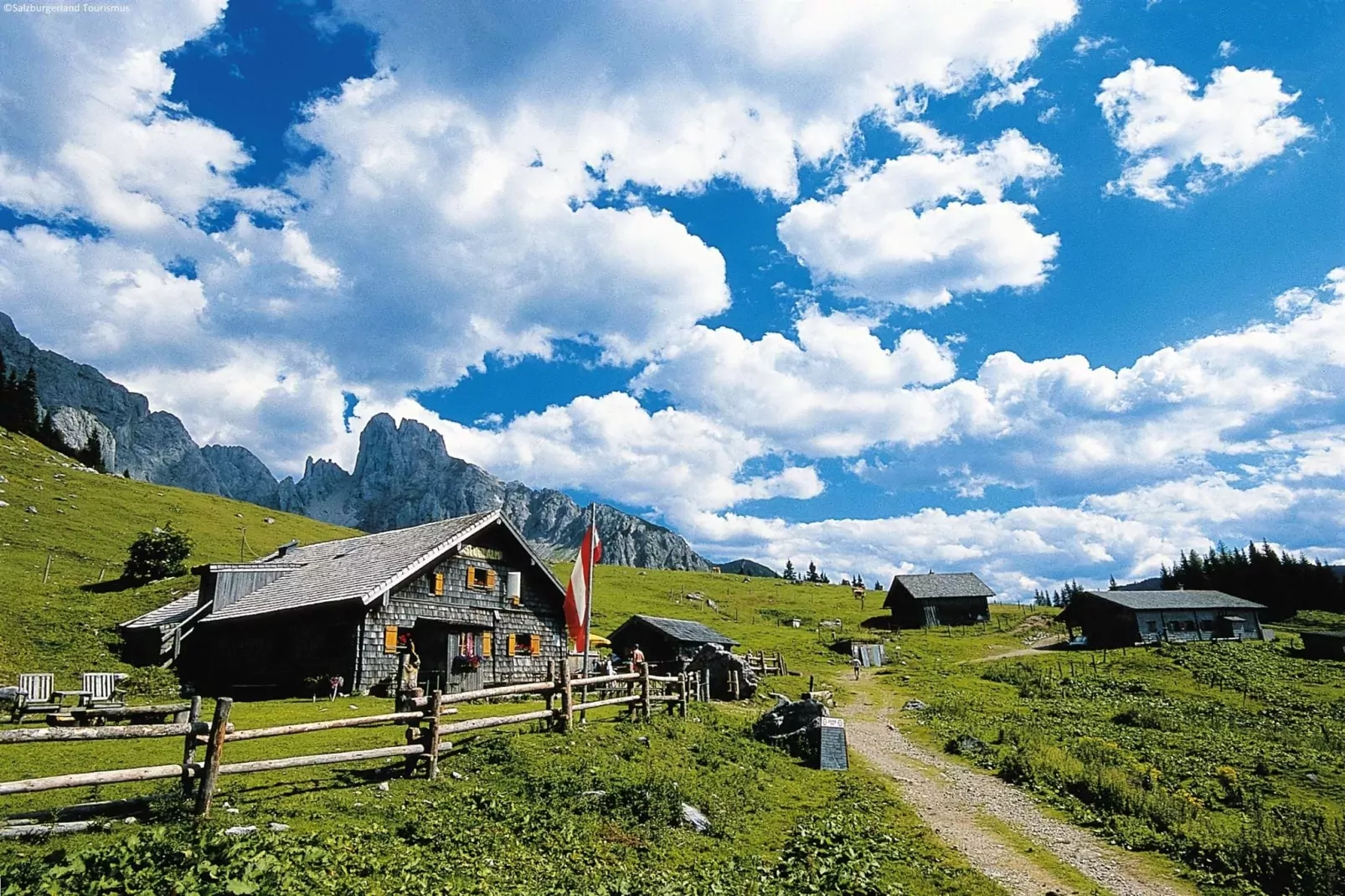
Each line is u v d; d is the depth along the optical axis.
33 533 62.12
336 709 25.78
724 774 19.42
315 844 10.80
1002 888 13.76
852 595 122.75
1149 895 13.99
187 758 11.84
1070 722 39.16
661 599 103.25
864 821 17.30
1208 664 63.12
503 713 24.83
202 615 39.91
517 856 12.02
